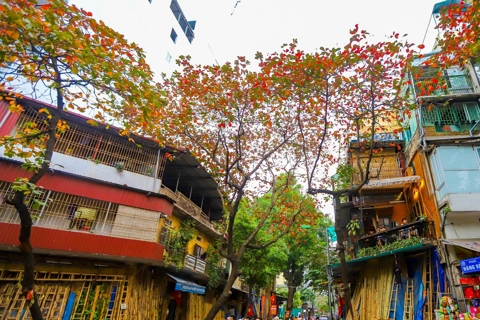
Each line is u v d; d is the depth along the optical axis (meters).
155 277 14.57
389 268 15.02
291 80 8.87
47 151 5.54
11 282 10.09
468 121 14.05
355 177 17.72
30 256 4.98
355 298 17.59
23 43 5.71
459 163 12.92
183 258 15.38
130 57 7.33
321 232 26.33
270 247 19.78
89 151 13.09
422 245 12.55
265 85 9.07
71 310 10.84
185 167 16.56
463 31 7.86
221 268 20.77
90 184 12.38
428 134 14.17
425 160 14.14
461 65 8.51
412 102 14.79
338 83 9.16
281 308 46.22
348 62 8.44
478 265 9.88
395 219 17.81
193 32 31.97
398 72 8.82
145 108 6.97
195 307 17.95
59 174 11.73
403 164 18.09
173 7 29.77
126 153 14.11
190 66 10.31
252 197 14.76
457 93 14.52
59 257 11.33
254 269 19.09
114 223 12.51
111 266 12.43
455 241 11.52
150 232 13.18
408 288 13.66
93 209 12.31
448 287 11.60
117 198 12.88
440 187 12.98
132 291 12.61
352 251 17.61
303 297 50.53
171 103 11.54
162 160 15.16
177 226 16.53
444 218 12.34
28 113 11.41
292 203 16.67
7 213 10.39
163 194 14.11
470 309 10.40
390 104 10.03
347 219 19.42
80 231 11.54
